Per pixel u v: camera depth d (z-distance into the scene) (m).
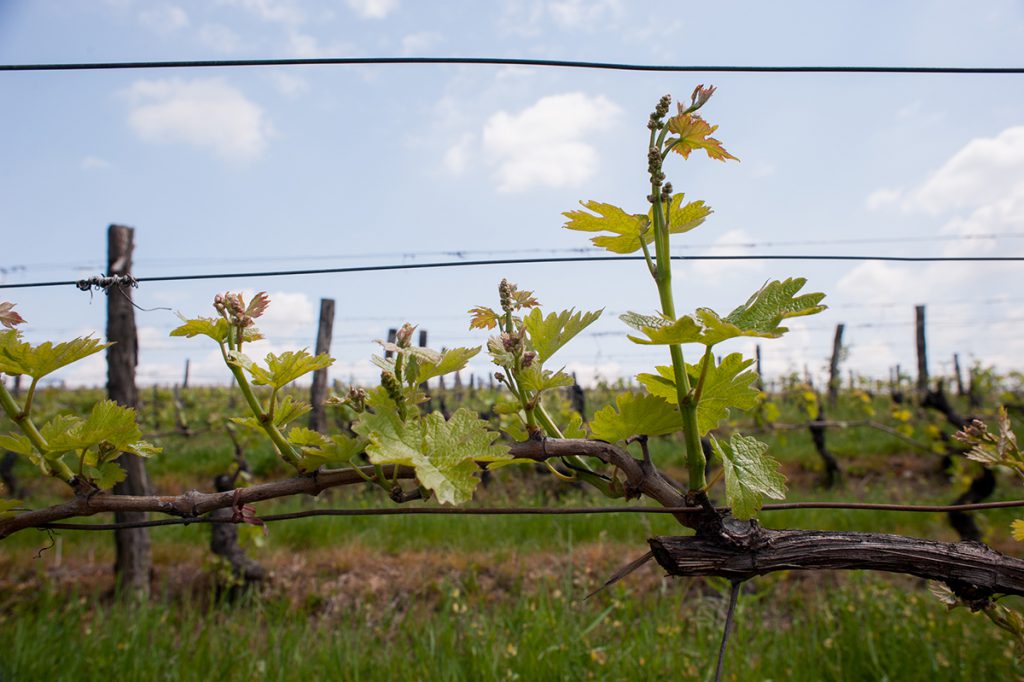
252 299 1.08
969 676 3.78
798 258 3.22
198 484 9.25
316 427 8.09
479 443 1.00
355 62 1.94
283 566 5.98
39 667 3.76
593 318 1.21
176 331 1.03
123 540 5.32
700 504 1.08
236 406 13.22
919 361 13.88
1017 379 13.90
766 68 2.12
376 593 5.53
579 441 1.11
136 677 3.71
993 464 1.33
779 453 10.38
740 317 1.02
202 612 5.38
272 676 3.71
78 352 1.04
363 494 8.01
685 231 1.17
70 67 1.90
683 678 3.65
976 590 1.17
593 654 3.75
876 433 11.12
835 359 14.31
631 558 5.88
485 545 6.27
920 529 6.66
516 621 4.35
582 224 1.18
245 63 1.93
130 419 1.08
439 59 1.95
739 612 4.41
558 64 1.99
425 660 3.77
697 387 1.05
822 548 1.12
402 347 1.09
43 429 1.17
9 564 5.97
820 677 3.88
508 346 1.13
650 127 1.08
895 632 4.20
